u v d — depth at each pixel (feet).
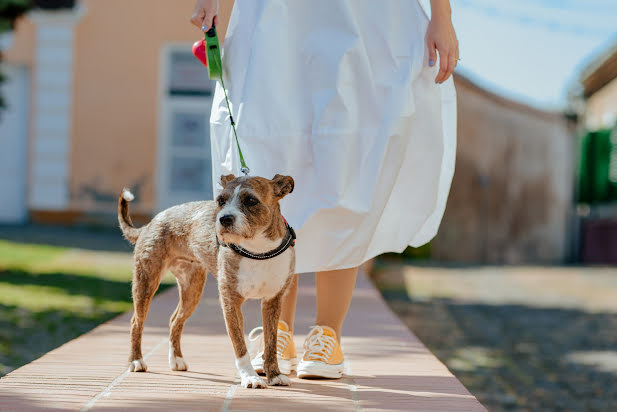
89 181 43.55
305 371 10.62
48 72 43.34
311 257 10.61
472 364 21.12
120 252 34.45
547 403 17.24
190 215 10.88
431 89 10.85
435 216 12.07
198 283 11.31
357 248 10.51
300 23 10.59
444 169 11.90
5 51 43.14
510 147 60.80
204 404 9.07
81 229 42.11
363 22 10.55
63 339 17.30
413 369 11.55
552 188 63.52
